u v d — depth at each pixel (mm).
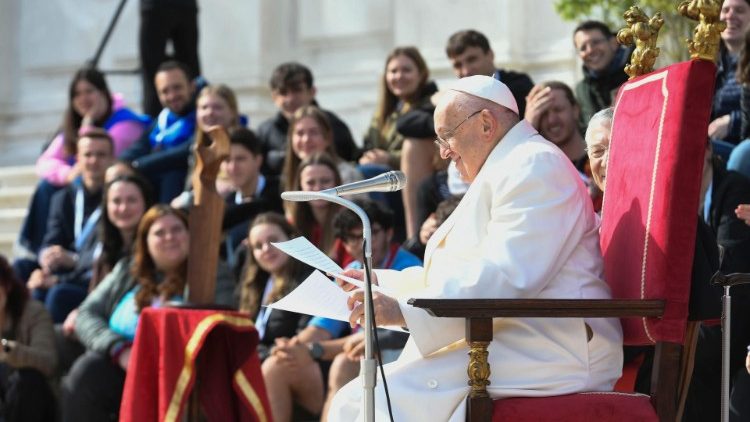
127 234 24672
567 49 31656
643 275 13000
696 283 13203
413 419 13156
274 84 26766
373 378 12297
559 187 13273
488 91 13773
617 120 14156
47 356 23672
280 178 25359
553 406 12883
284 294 21344
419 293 12969
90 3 40562
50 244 27766
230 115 26969
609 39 22469
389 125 25750
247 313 19109
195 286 19000
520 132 13758
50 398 23734
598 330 13500
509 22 32188
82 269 26047
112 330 22141
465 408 12953
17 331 23875
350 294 13227
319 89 36438
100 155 27844
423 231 20922
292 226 21844
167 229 21734
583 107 22578
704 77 12836
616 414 12891
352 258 21453
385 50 35906
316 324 20859
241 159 25047
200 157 18969
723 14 20875
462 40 23016
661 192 12883
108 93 30766
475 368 12781
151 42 32875
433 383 13297
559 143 20422
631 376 15242
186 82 28906
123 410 18938
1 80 41344
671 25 26812
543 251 13055
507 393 13039
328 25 36688
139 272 22062
